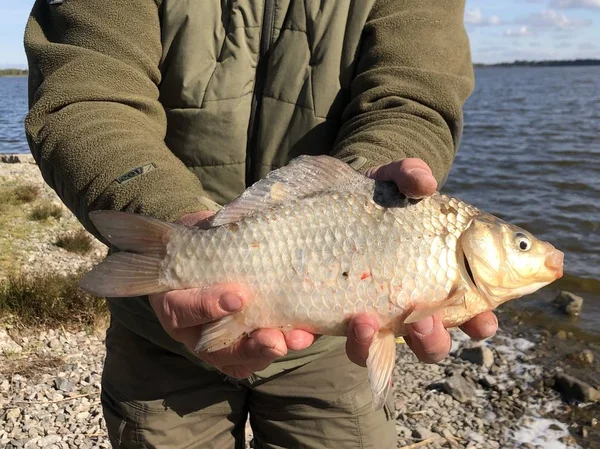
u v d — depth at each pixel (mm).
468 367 1533
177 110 522
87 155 452
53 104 480
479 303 448
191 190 447
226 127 514
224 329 391
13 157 4168
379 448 573
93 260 2141
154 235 410
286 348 406
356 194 426
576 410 1333
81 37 502
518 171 4910
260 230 414
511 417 1307
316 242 415
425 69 493
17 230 2447
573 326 1826
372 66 505
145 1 503
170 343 503
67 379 1253
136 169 444
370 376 411
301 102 513
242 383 545
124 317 521
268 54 515
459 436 1233
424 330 397
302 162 435
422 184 402
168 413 541
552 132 7777
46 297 1540
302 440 562
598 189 4137
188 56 508
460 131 513
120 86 492
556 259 472
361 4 509
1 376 1258
